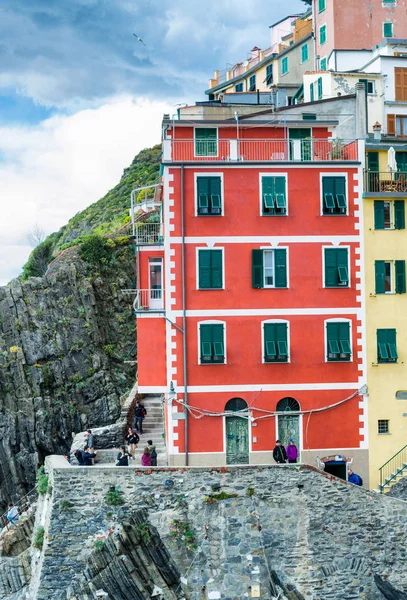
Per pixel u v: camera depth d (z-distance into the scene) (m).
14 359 71.44
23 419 70.00
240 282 41.75
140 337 42.00
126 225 80.94
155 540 36.88
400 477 41.66
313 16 76.50
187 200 41.69
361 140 42.50
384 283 42.56
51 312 73.75
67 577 36.50
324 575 37.59
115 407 71.38
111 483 37.06
